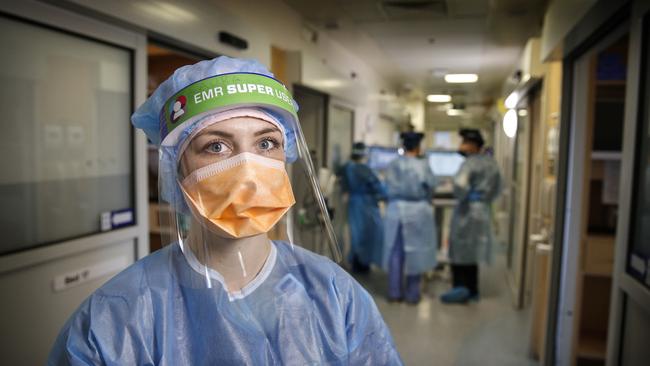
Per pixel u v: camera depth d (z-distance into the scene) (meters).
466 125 14.11
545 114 3.04
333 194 4.19
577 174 2.44
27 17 1.38
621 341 1.54
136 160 1.87
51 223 1.53
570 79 2.43
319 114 4.05
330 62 4.46
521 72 3.94
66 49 1.55
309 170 0.93
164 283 0.78
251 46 2.61
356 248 4.68
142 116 0.86
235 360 0.73
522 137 4.08
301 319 0.79
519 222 4.00
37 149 1.47
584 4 1.62
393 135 8.17
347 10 3.47
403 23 3.84
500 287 4.50
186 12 1.99
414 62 5.78
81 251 1.63
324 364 0.78
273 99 0.77
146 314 0.74
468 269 4.03
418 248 3.84
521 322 3.55
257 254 0.81
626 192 1.47
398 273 3.98
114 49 1.75
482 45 4.69
